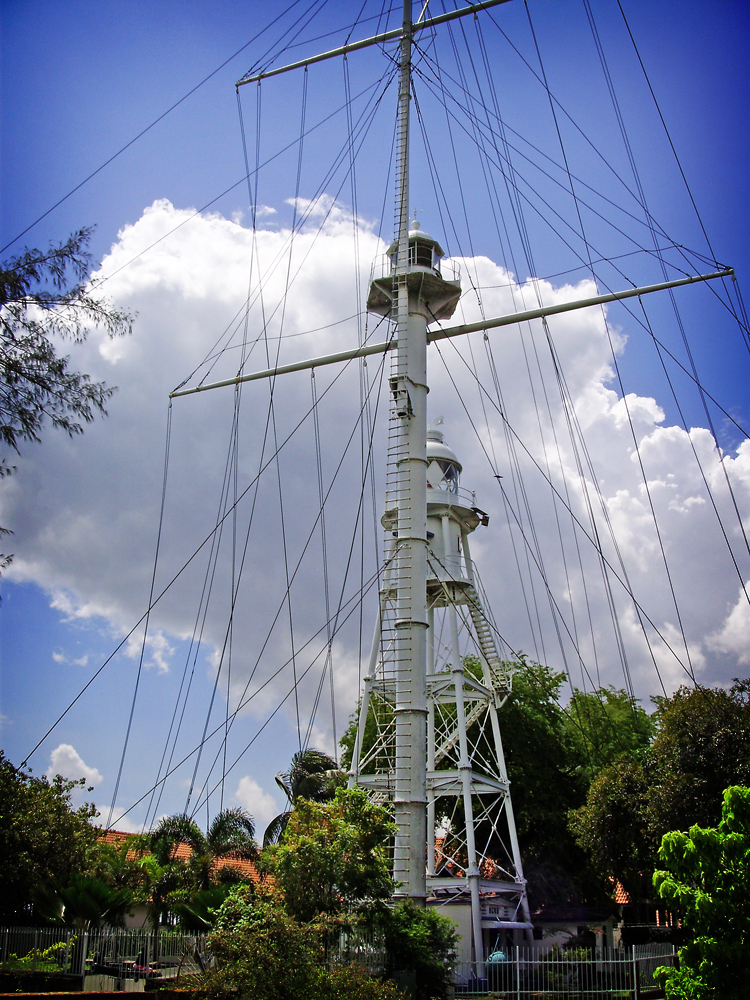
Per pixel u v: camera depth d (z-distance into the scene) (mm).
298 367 34469
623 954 27422
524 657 51156
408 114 31422
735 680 33688
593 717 51031
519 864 37031
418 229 32875
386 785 34094
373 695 40219
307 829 22875
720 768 31609
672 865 18438
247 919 18734
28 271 16453
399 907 22781
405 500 27891
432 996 21953
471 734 47719
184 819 40469
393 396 29422
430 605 40594
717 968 17234
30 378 16188
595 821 37875
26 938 25656
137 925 38500
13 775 31125
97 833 35656
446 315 31844
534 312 32594
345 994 17406
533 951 30828
